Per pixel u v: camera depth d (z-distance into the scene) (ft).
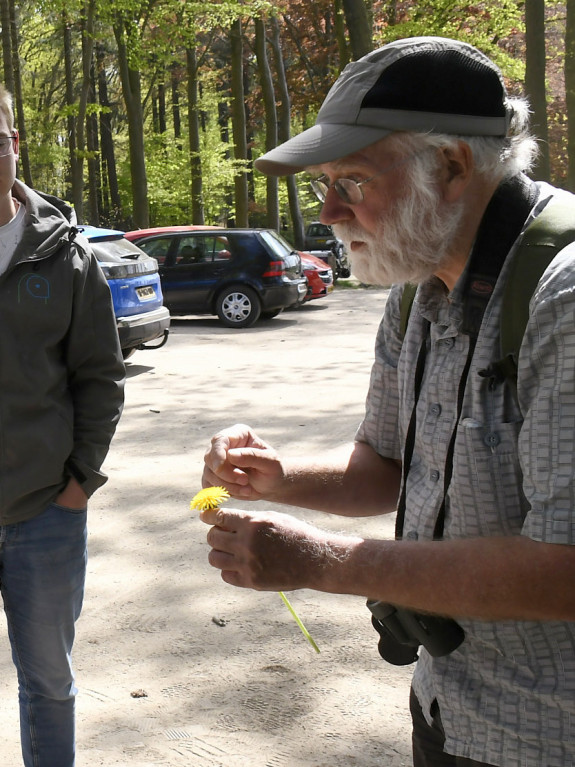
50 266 7.98
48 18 93.86
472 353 4.42
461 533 4.48
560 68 93.30
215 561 4.33
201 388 30.58
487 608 3.90
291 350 39.19
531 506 4.12
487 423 4.33
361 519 16.72
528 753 4.35
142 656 11.97
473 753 4.55
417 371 4.82
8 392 7.79
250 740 10.02
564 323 3.86
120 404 8.43
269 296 47.67
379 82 4.25
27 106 109.19
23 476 7.80
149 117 159.53
